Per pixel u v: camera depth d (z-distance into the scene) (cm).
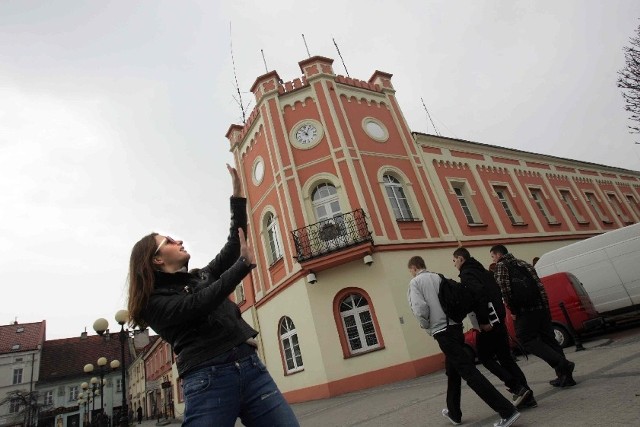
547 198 2202
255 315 1625
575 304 911
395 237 1389
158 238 211
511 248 1762
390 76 1848
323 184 1486
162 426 2212
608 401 365
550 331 491
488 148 2105
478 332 460
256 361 196
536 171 2300
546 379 557
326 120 1534
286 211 1457
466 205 1809
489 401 371
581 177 2603
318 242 1348
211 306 173
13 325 4675
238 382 182
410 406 632
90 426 2916
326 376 1220
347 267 1316
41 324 4816
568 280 937
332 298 1297
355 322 1280
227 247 228
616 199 2767
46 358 4734
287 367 1416
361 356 1221
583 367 568
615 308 1119
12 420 3984
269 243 1602
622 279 1121
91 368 2048
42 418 4088
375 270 1292
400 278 1303
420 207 1540
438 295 423
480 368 915
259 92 1662
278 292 1462
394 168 1572
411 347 1198
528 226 1950
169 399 3078
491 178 1998
